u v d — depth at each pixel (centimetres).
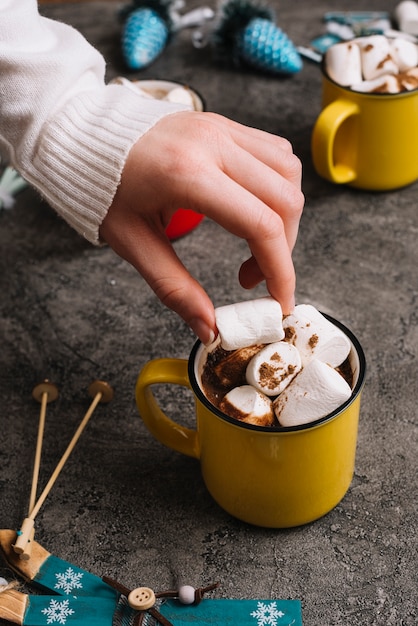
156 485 62
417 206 79
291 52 89
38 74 58
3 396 68
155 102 59
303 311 58
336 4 99
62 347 71
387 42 77
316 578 57
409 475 62
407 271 74
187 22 97
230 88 90
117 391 68
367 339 70
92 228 57
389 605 56
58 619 55
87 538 60
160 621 55
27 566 58
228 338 56
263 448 55
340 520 60
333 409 55
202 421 57
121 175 55
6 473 63
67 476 63
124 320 72
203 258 76
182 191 54
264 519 59
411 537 59
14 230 80
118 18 96
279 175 56
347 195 81
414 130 77
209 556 59
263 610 55
